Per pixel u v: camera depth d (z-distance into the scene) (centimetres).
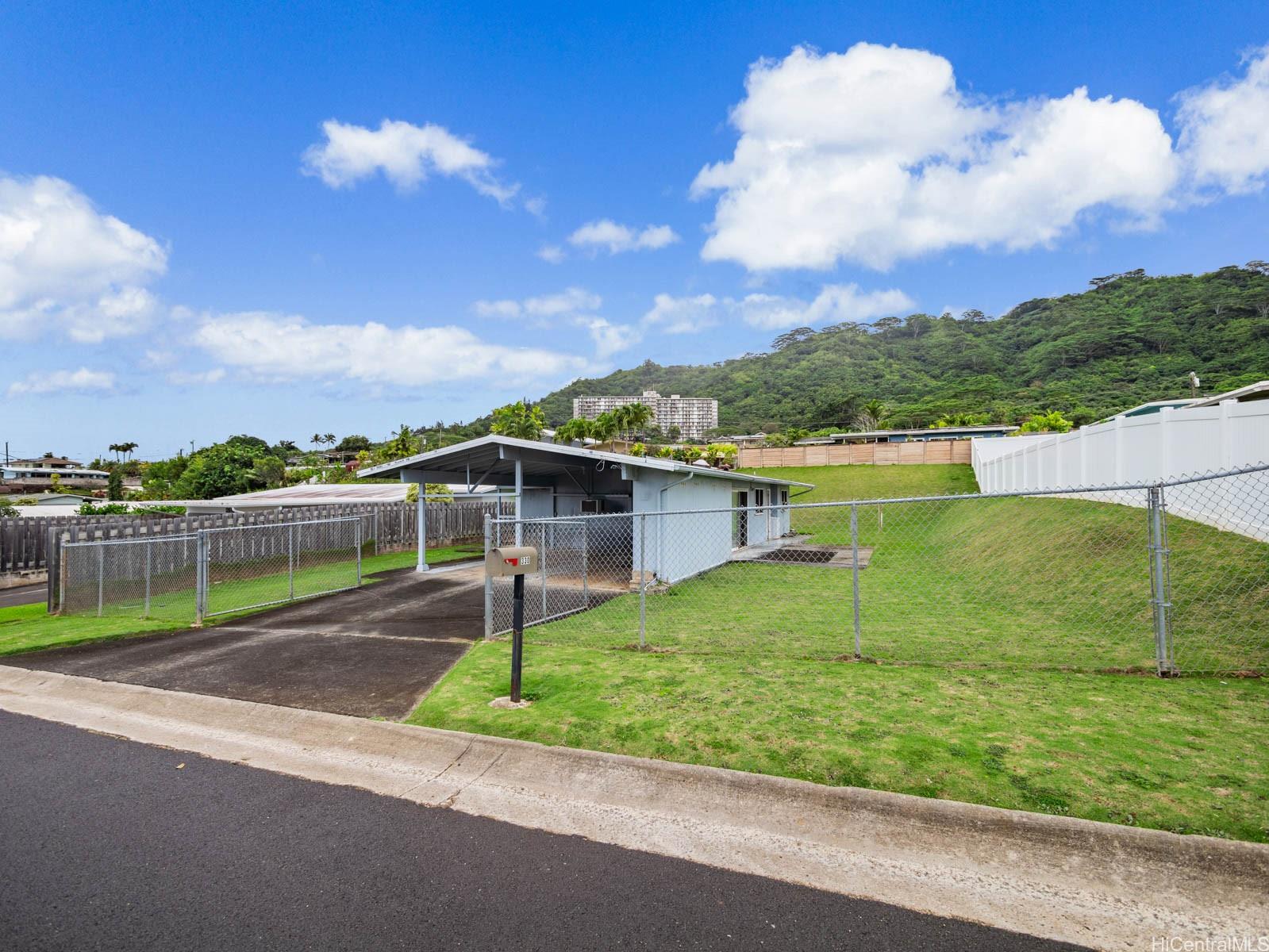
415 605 973
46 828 319
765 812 319
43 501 3750
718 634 704
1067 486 1423
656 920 242
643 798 340
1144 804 296
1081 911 247
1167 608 539
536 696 480
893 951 224
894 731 387
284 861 288
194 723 477
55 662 649
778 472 3947
